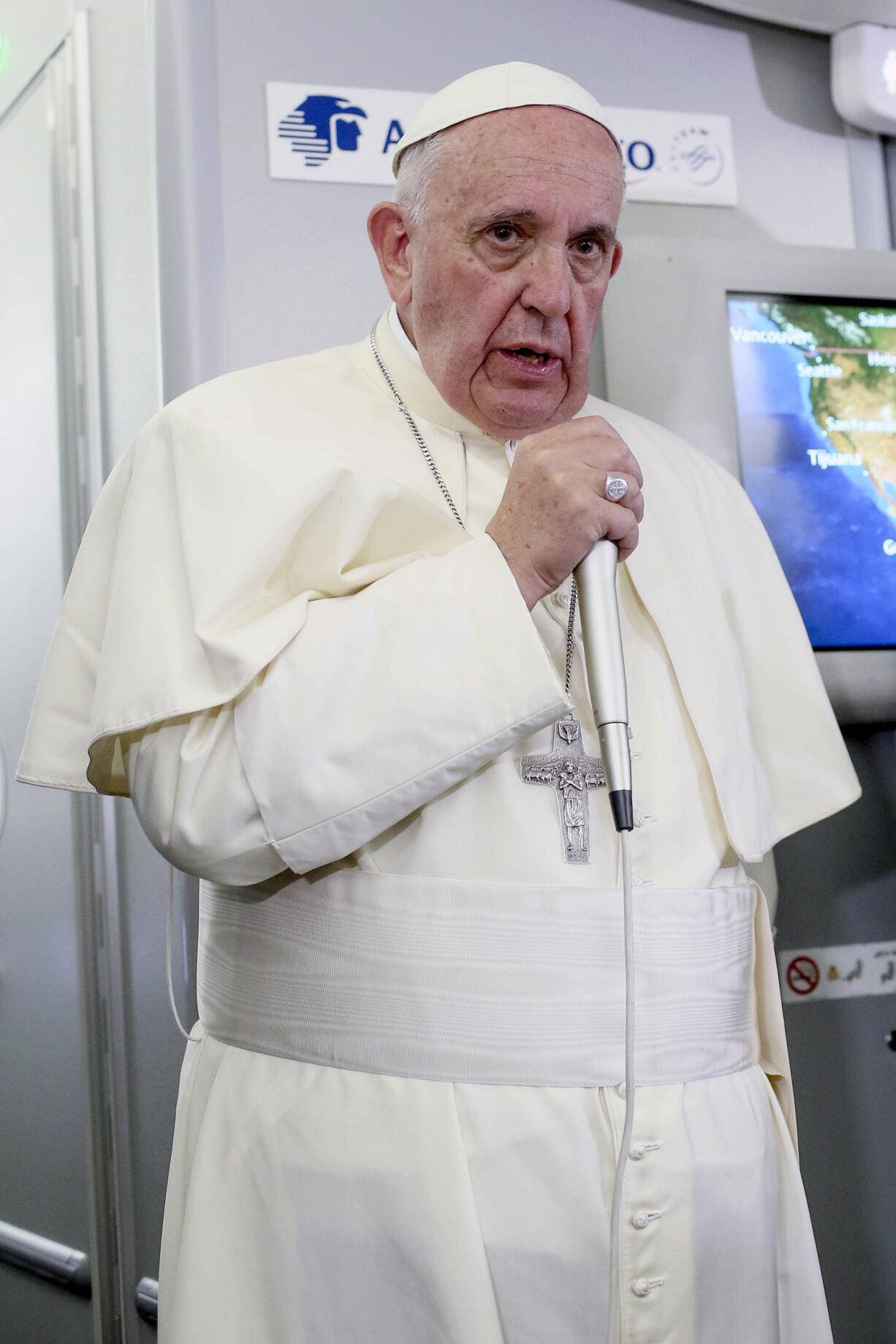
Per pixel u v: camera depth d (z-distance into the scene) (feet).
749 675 4.69
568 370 4.01
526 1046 3.50
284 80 6.24
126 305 6.23
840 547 6.49
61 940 6.59
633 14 6.94
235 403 4.11
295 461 3.74
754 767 4.31
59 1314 6.58
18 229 7.07
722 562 4.75
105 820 6.25
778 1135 4.16
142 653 3.56
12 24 7.17
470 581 3.46
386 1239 3.43
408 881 3.59
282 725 3.32
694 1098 3.73
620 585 4.23
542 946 3.55
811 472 6.51
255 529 3.60
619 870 3.75
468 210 3.87
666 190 6.93
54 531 6.70
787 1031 6.59
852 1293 6.50
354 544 3.71
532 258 3.85
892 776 6.92
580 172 3.87
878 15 7.05
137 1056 6.03
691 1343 3.54
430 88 6.48
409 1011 3.53
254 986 3.83
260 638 3.39
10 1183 6.99
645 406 6.34
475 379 4.00
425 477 4.16
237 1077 3.78
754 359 6.51
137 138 6.20
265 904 3.83
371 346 4.66
